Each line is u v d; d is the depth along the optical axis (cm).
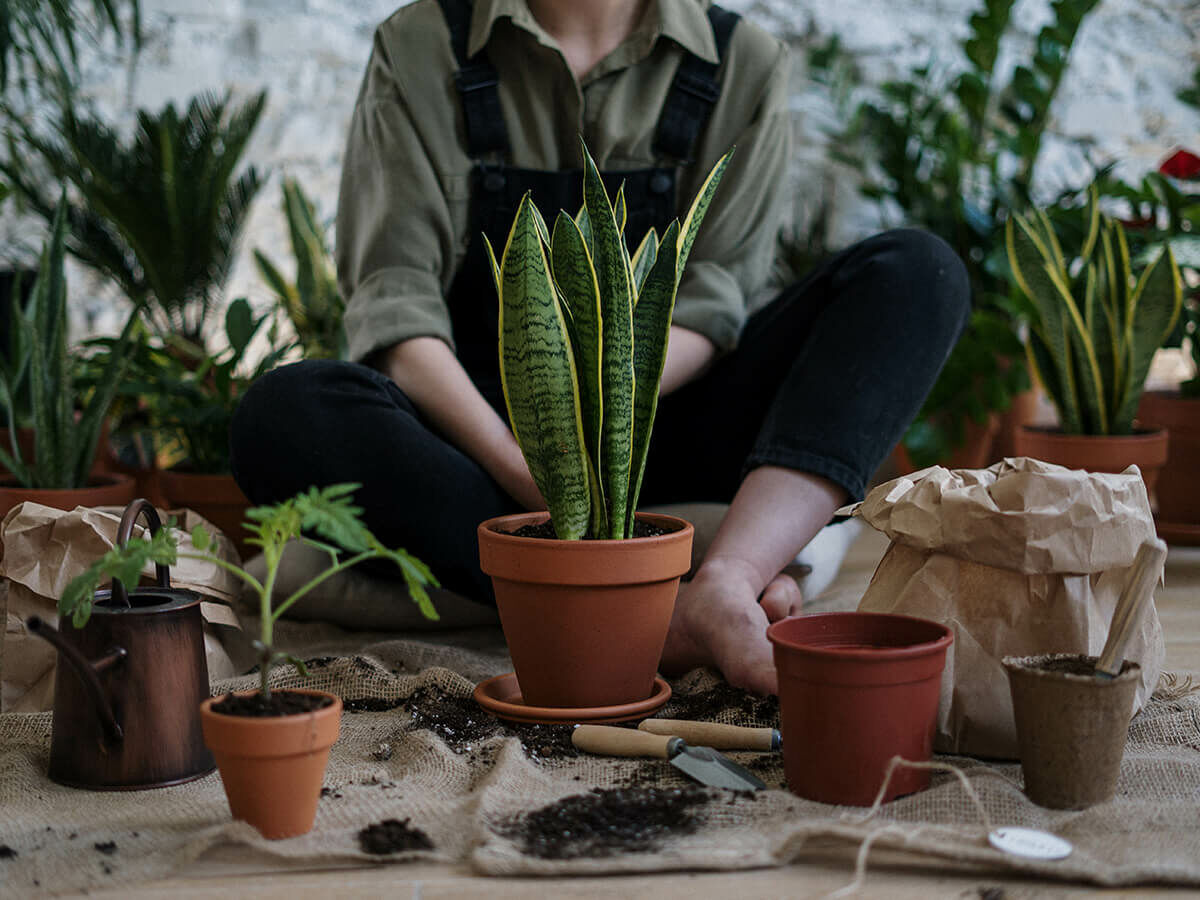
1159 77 332
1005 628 103
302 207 253
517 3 149
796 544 129
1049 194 328
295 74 322
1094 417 205
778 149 160
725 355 161
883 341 132
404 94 152
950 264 137
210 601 133
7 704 123
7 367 199
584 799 90
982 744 103
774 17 330
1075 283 209
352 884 80
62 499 166
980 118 303
